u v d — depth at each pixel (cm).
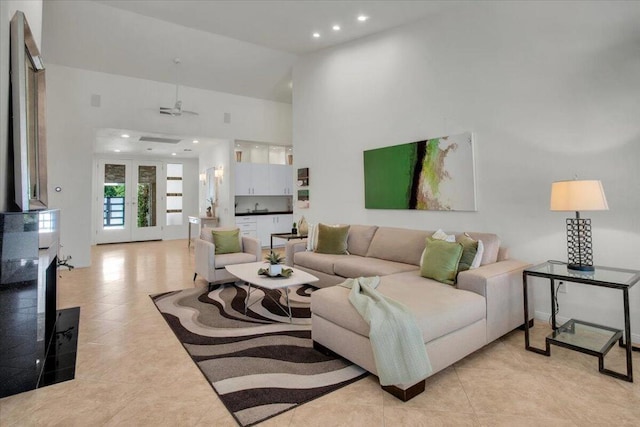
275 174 842
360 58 492
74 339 278
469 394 200
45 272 225
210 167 854
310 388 205
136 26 482
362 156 488
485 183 358
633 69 267
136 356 247
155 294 411
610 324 283
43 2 424
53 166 545
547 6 312
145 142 751
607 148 280
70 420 176
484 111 358
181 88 668
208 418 177
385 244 405
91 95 576
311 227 491
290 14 428
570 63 299
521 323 295
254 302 381
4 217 202
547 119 314
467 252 296
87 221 573
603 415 180
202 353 252
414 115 424
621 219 274
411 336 193
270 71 640
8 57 227
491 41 352
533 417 178
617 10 274
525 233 329
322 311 247
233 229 488
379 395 198
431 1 379
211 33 513
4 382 198
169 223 1003
